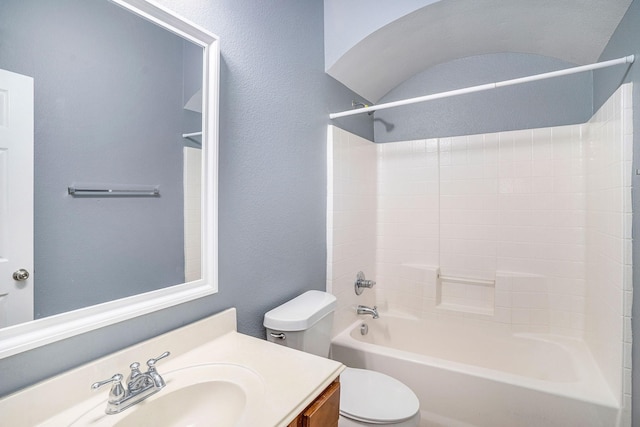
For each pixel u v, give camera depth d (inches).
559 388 58.1
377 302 105.0
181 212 44.2
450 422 64.7
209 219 47.1
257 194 56.7
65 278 33.4
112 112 37.3
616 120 58.9
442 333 91.4
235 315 49.9
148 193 40.7
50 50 32.3
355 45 74.1
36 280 31.3
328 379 35.9
